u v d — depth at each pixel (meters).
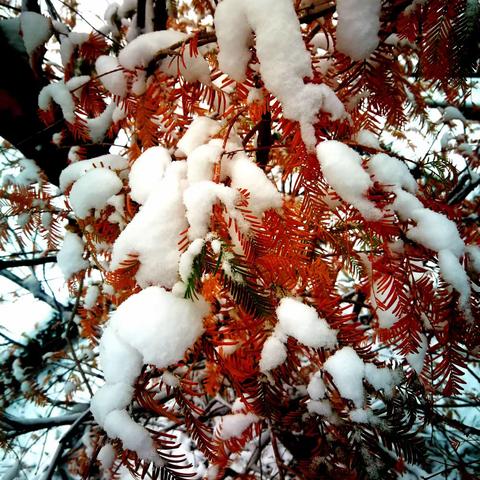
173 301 0.37
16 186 0.82
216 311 0.43
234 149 0.43
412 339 0.35
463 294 0.33
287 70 0.35
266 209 0.38
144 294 0.37
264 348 0.38
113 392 0.35
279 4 0.35
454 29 0.37
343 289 0.98
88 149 0.94
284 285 0.38
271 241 0.36
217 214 0.36
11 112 0.96
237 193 0.36
